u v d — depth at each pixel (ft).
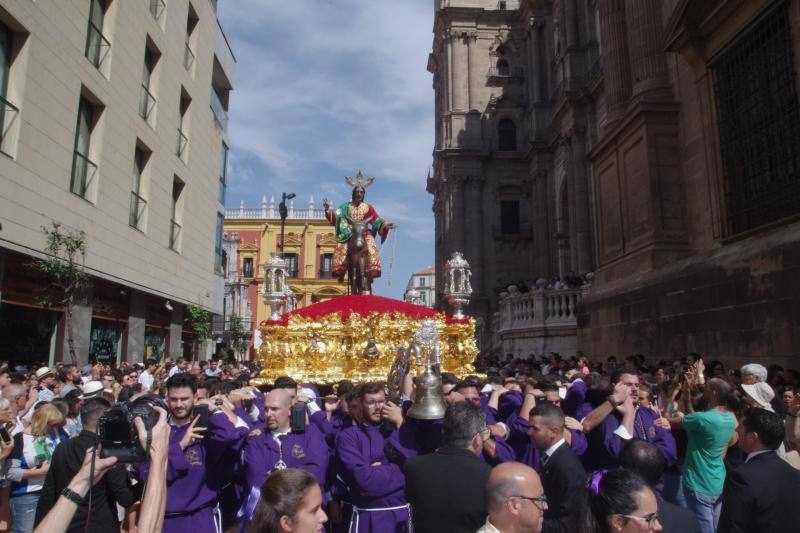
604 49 54.85
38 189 42.34
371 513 14.94
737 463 18.11
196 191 78.89
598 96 87.25
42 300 42.04
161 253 66.03
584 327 52.85
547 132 114.93
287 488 8.65
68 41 46.11
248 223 178.09
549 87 116.06
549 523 11.91
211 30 84.99
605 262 51.78
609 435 15.80
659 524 8.86
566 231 104.22
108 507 13.12
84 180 50.47
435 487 11.37
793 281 28.71
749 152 35.99
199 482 14.44
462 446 12.12
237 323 114.83
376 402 15.64
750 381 21.15
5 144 39.52
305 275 176.24
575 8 98.99
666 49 42.45
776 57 33.12
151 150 63.00
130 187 57.72
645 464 11.92
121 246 55.72
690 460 17.20
